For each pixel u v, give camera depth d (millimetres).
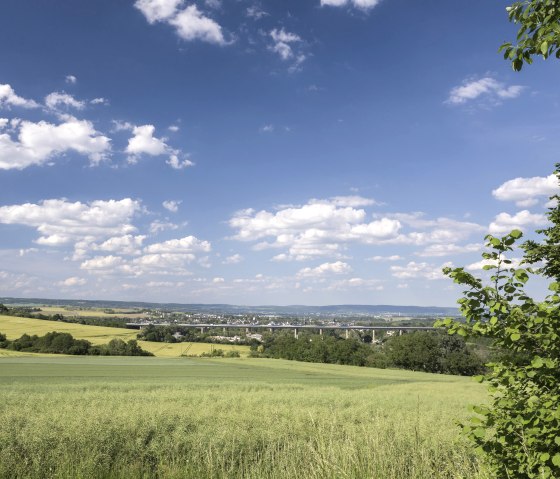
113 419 16078
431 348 95688
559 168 6359
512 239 4871
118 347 113250
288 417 18016
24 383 43625
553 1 4750
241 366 86250
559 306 4652
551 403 4387
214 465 11836
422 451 8039
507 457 4812
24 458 12367
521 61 5172
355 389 42625
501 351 5152
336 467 7320
